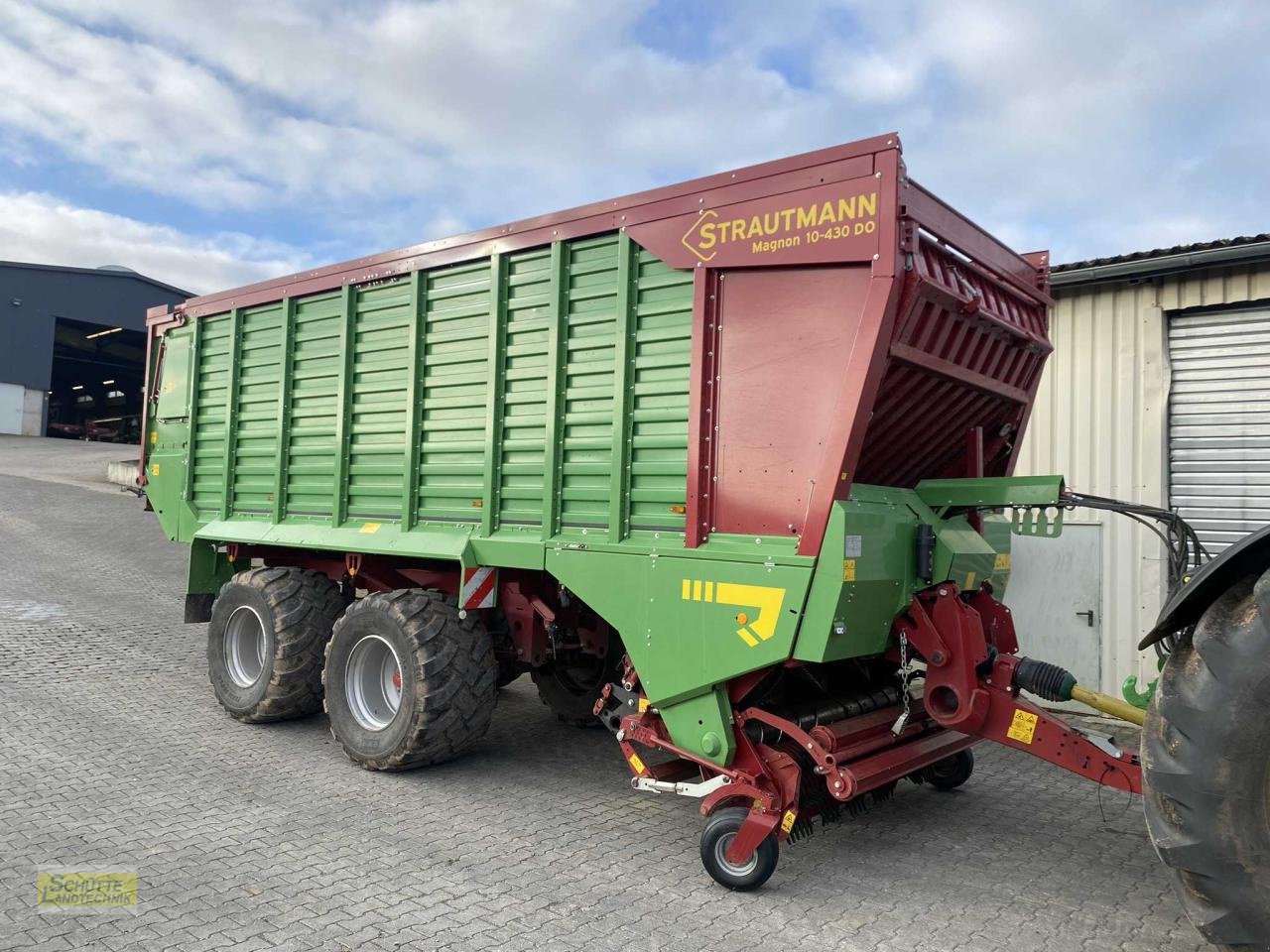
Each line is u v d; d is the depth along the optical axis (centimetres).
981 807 483
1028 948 324
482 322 489
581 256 445
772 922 339
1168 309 671
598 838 422
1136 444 682
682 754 390
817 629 346
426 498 515
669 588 393
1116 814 473
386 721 515
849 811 415
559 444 447
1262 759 246
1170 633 298
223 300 657
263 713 580
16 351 3497
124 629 895
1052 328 719
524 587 511
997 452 493
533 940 320
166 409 720
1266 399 636
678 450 398
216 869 373
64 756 515
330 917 332
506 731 616
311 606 586
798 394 363
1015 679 377
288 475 602
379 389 543
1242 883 248
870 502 371
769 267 374
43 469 2509
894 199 341
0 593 1050
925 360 379
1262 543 258
